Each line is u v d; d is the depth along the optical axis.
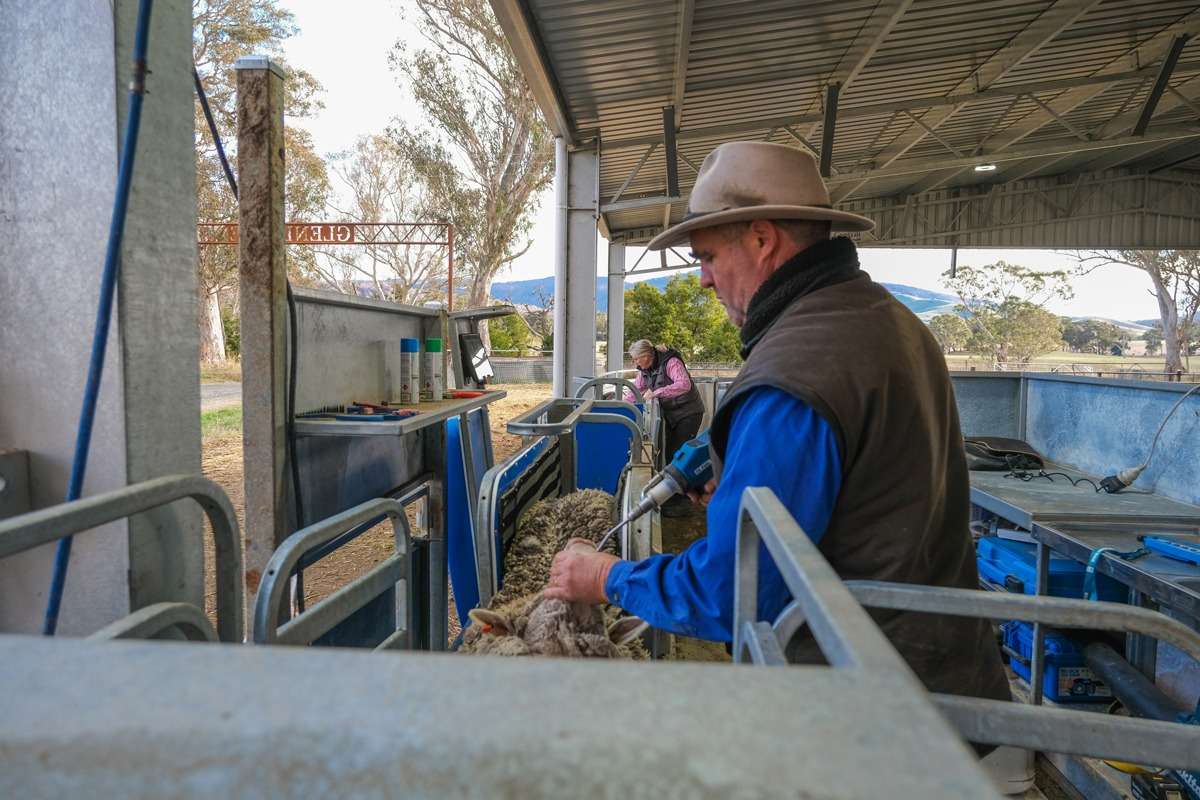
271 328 1.48
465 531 2.56
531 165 21.25
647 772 0.24
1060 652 2.34
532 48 5.27
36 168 1.31
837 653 0.36
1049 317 31.84
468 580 2.57
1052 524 2.39
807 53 6.69
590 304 7.62
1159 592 1.81
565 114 6.99
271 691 0.28
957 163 9.52
